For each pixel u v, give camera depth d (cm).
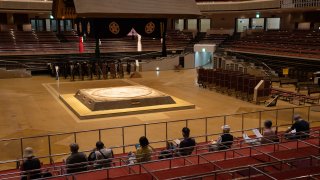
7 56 2933
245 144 988
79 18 1370
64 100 1842
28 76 2727
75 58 3133
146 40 3659
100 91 1897
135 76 2702
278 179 609
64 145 1223
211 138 1295
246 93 1881
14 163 1063
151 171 695
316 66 2447
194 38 4012
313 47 2711
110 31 1309
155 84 2403
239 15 4150
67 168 734
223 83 2066
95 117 1559
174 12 1371
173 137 1302
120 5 1290
